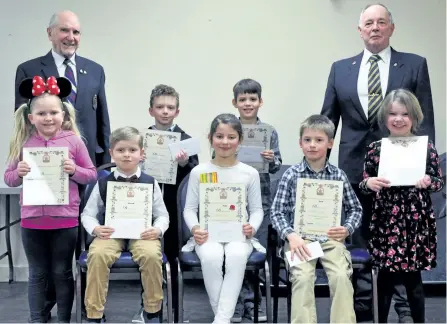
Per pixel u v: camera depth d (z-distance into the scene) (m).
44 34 4.08
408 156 2.75
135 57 4.13
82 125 3.23
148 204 2.77
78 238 2.98
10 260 4.05
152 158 3.12
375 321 2.64
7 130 4.10
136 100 4.15
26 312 3.40
